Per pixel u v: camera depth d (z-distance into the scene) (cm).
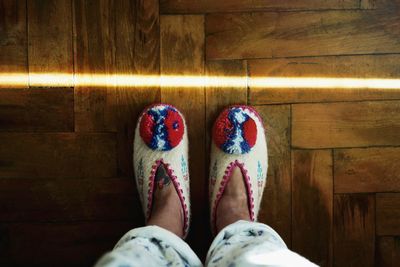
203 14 91
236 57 92
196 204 96
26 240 94
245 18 91
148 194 91
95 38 91
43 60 91
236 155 92
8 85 91
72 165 94
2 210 94
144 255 62
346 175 95
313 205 95
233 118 90
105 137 93
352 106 94
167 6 91
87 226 95
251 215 91
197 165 95
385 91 94
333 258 96
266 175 94
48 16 90
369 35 92
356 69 93
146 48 91
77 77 92
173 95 93
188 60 92
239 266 60
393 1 92
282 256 62
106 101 92
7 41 90
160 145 90
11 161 93
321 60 93
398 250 96
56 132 93
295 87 93
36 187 94
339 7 92
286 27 92
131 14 91
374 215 95
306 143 94
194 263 72
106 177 94
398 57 93
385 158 95
